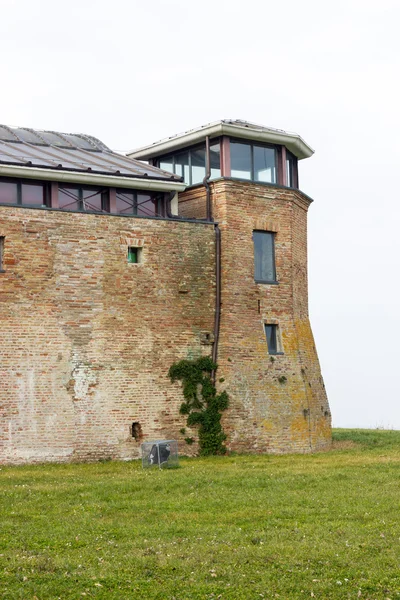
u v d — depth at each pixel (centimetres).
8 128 3538
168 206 3244
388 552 1717
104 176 3066
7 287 2888
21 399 2880
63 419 2939
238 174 3378
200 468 2717
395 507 2067
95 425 2992
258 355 3309
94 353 3017
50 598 1499
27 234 2933
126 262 3111
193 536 1847
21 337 2897
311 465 2756
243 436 3222
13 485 2389
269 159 3472
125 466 2834
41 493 2255
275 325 3403
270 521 1962
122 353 3070
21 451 2864
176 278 3206
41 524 1934
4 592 1508
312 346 3566
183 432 3159
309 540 1802
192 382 3189
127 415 3058
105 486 2344
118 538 1838
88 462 2964
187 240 3244
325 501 2142
